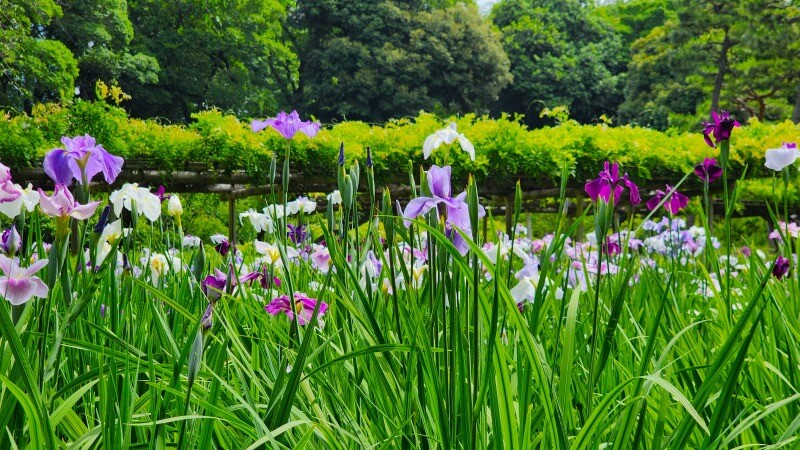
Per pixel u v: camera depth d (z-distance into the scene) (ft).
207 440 4.31
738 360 3.86
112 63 95.25
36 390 3.58
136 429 4.91
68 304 4.77
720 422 4.00
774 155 8.64
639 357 6.31
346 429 4.95
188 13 116.47
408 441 4.50
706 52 108.37
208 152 30.17
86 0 93.20
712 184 34.81
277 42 125.59
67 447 4.14
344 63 127.85
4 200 4.94
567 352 4.19
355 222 6.22
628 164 33.53
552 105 156.56
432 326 4.78
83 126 28.86
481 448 4.31
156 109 111.24
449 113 132.98
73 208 4.33
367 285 6.02
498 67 138.51
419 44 130.41
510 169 32.17
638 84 135.33
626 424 4.12
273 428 4.09
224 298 5.65
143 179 30.22
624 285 4.50
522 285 6.08
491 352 3.85
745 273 12.29
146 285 4.88
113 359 4.25
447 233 4.24
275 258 7.68
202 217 33.30
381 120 129.49
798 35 95.20
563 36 173.17
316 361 5.85
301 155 30.81
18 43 73.41
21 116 28.73
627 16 197.88
